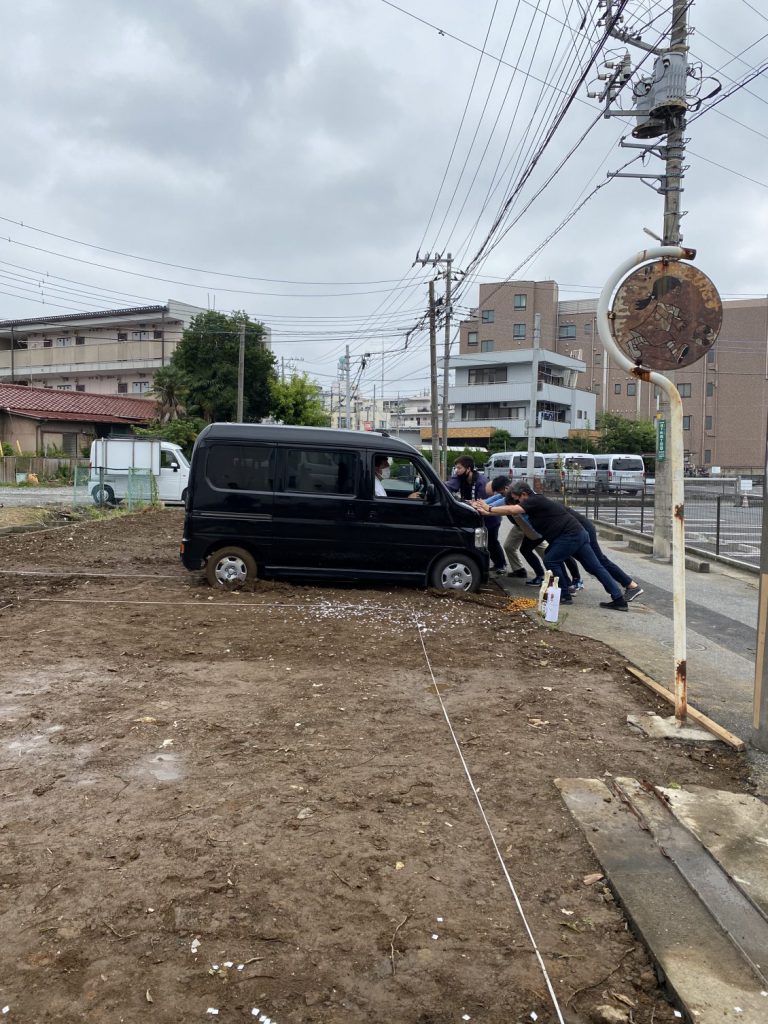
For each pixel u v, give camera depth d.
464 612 8.63
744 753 4.77
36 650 6.64
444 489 9.72
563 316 67.94
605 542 17.83
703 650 7.52
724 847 3.53
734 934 2.89
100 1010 2.44
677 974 2.66
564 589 9.66
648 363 5.15
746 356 63.25
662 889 3.19
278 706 5.35
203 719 5.05
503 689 5.89
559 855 3.50
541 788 4.17
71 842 3.45
